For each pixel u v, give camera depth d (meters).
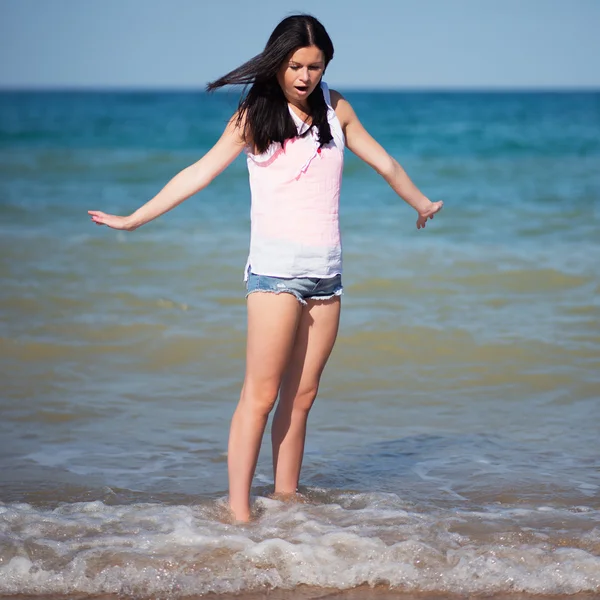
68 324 10.07
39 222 18.64
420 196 5.39
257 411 5.21
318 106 4.98
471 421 7.36
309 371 5.38
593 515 5.35
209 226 18.14
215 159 5.05
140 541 4.85
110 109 96.00
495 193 24.77
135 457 6.50
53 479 6.02
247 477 5.25
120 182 28.50
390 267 13.30
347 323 10.13
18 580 4.46
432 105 108.88
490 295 11.64
